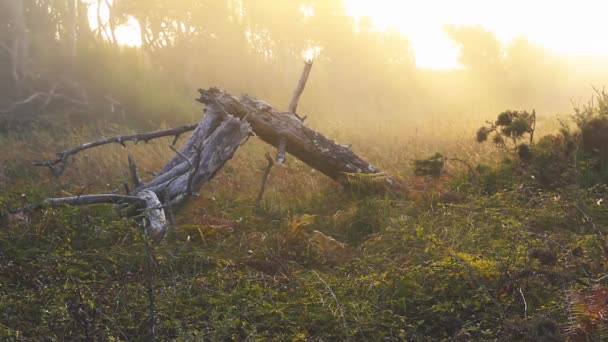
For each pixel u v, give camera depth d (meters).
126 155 14.46
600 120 9.87
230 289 5.52
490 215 7.28
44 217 7.14
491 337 4.61
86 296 5.04
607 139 9.74
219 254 6.70
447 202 8.73
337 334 4.78
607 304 4.53
